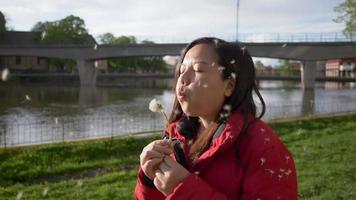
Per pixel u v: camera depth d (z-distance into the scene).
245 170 1.76
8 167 12.41
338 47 61.88
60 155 14.05
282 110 33.66
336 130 19.30
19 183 11.21
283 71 93.31
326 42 62.22
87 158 14.16
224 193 1.76
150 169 1.78
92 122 29.22
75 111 37.66
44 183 10.93
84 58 75.12
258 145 1.75
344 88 75.81
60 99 49.62
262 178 1.70
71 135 22.34
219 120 1.89
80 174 12.21
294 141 15.95
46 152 14.05
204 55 1.89
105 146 15.30
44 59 108.00
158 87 77.44
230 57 1.89
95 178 10.23
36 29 94.69
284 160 1.77
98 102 46.16
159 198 1.98
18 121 30.61
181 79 1.91
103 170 12.55
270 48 63.59
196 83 1.86
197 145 1.93
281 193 1.70
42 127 26.36
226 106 1.85
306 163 10.73
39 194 8.80
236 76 1.91
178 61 2.03
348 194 7.48
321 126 21.17
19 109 39.03
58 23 89.81
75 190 9.02
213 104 1.89
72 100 48.53
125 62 116.81
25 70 99.75
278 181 1.71
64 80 93.56
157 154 1.77
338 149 12.90
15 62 103.94
